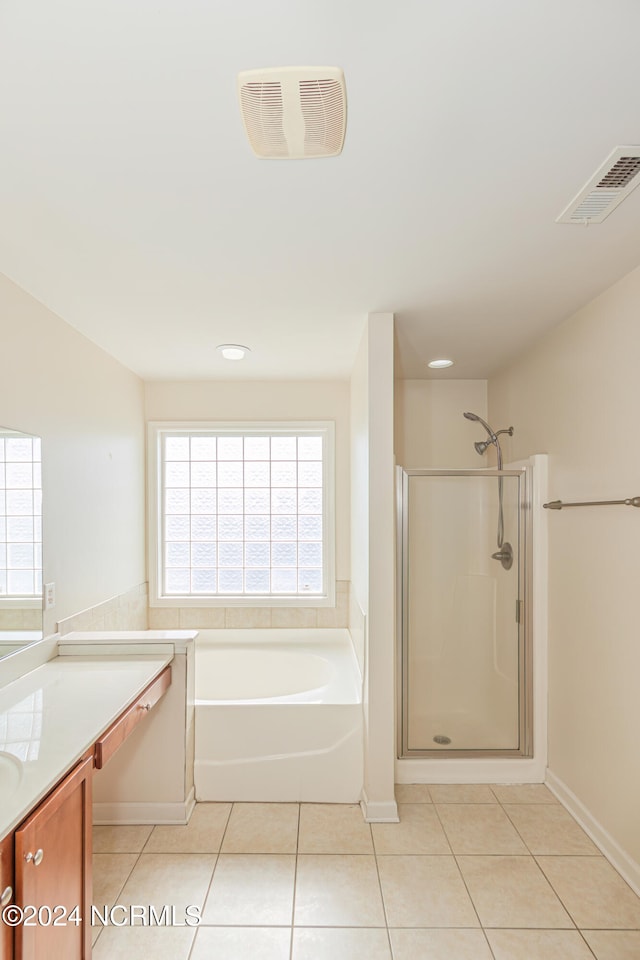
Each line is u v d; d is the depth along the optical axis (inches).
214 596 160.7
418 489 122.3
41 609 97.3
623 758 89.0
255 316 105.3
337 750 110.5
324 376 155.3
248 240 74.4
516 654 121.3
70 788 61.6
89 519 117.6
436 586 121.8
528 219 69.4
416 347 129.2
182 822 103.8
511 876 88.7
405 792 115.2
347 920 79.7
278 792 110.9
